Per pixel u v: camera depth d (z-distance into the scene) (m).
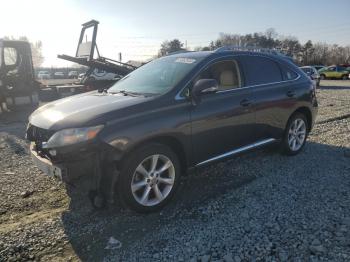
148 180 3.69
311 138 6.88
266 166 5.14
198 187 4.41
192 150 4.04
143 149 3.57
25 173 5.06
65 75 63.62
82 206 3.95
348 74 38.12
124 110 3.52
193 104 3.99
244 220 3.53
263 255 2.92
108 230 3.42
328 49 89.00
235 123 4.48
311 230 3.28
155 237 3.27
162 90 4.01
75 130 3.30
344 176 4.70
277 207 3.79
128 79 4.87
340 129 7.71
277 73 5.32
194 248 3.07
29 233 3.38
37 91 12.80
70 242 3.22
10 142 7.16
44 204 4.02
